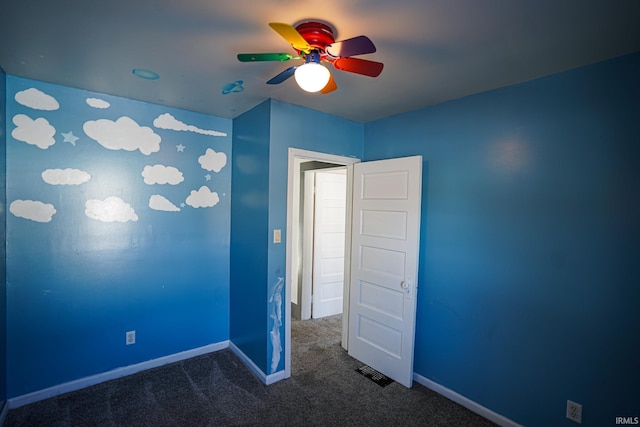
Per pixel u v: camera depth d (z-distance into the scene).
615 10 1.33
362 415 2.28
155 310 2.84
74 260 2.46
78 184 2.45
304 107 2.76
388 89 2.31
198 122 3.00
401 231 2.70
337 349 3.32
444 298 2.56
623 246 1.74
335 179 4.32
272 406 2.36
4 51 1.82
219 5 1.36
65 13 1.42
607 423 1.80
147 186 2.75
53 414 2.21
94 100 2.48
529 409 2.09
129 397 2.42
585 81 1.87
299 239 4.27
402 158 2.70
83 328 2.51
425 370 2.68
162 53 1.83
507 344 2.20
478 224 2.35
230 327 3.26
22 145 2.24
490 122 2.29
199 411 2.28
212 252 3.14
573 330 1.92
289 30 1.24
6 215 2.19
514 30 1.52
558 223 1.97
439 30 1.54
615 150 1.77
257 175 2.75
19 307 2.26
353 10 1.38
